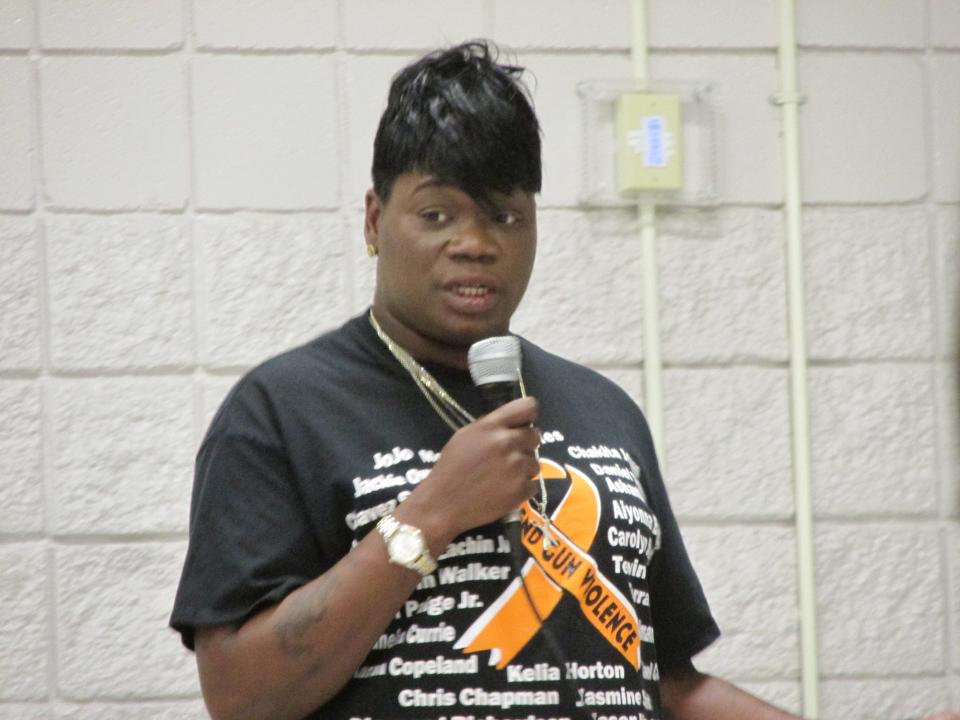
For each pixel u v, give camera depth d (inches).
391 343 258.7
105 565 427.8
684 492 447.8
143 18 439.8
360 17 446.0
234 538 241.4
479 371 245.1
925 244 460.8
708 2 459.2
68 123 435.8
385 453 245.0
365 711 235.1
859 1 463.8
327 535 242.8
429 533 228.1
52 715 423.5
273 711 234.2
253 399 251.6
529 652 236.1
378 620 228.1
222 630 238.1
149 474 430.9
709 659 443.5
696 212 454.3
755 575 447.5
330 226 442.0
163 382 433.7
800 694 444.1
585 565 245.6
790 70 456.8
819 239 458.6
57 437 429.1
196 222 438.0
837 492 452.1
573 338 446.6
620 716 240.8
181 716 426.6
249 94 442.0
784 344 454.0
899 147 462.6
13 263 431.2
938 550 453.4
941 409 457.1
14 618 423.8
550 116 450.9
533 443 235.5
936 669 450.6
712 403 450.9
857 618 450.3
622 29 454.9
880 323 457.7
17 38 435.8
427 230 249.8
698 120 454.9
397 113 256.1
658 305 450.0
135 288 434.6
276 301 438.3
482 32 450.3
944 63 465.7
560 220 449.7
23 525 426.0
